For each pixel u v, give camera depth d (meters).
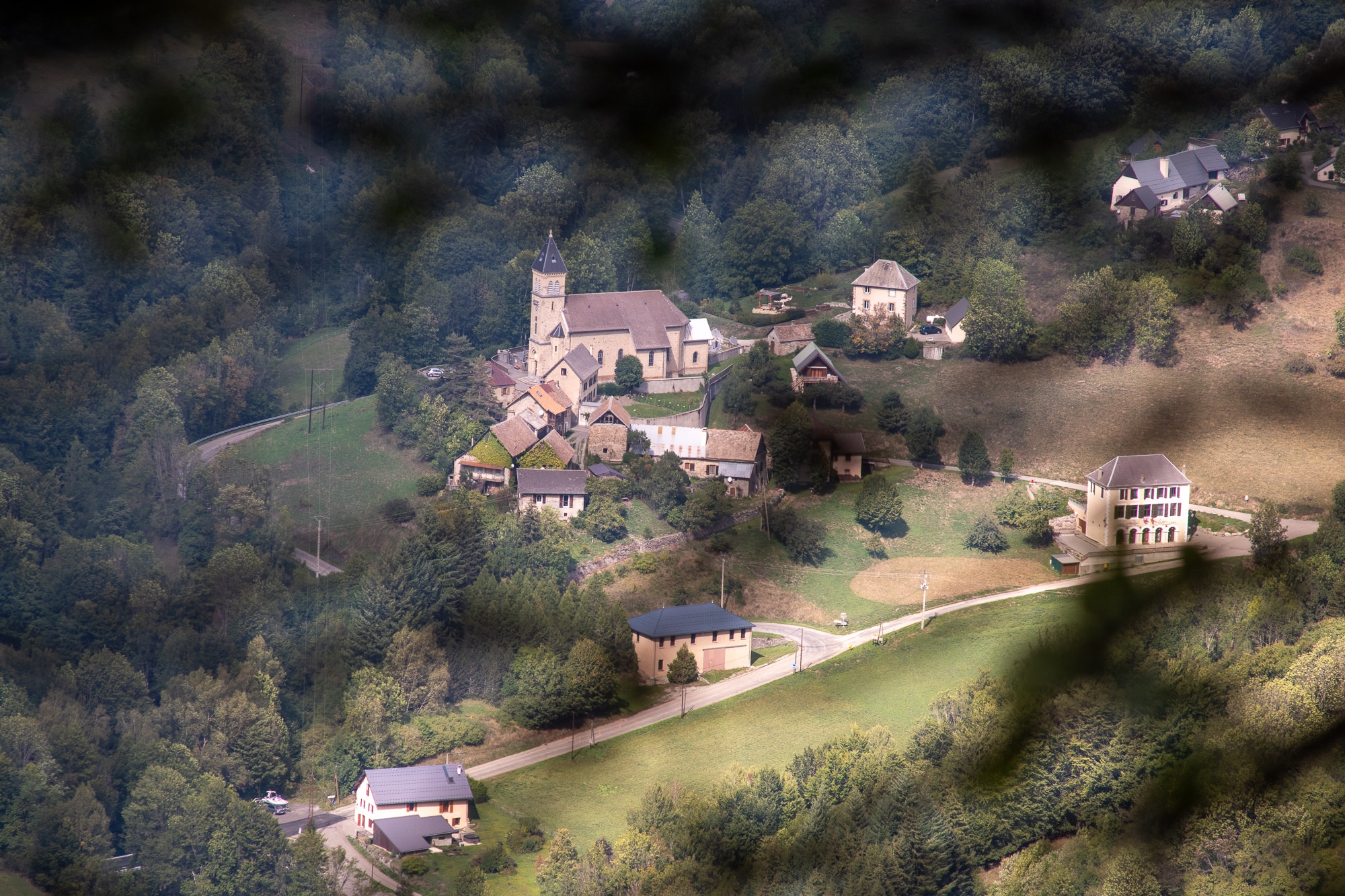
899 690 166.00
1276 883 135.38
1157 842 139.25
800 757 146.88
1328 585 174.25
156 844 144.00
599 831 144.25
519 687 166.00
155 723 161.00
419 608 174.38
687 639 172.50
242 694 161.00
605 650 171.25
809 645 178.50
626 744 159.62
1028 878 136.00
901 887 132.38
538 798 151.25
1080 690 150.00
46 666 174.38
